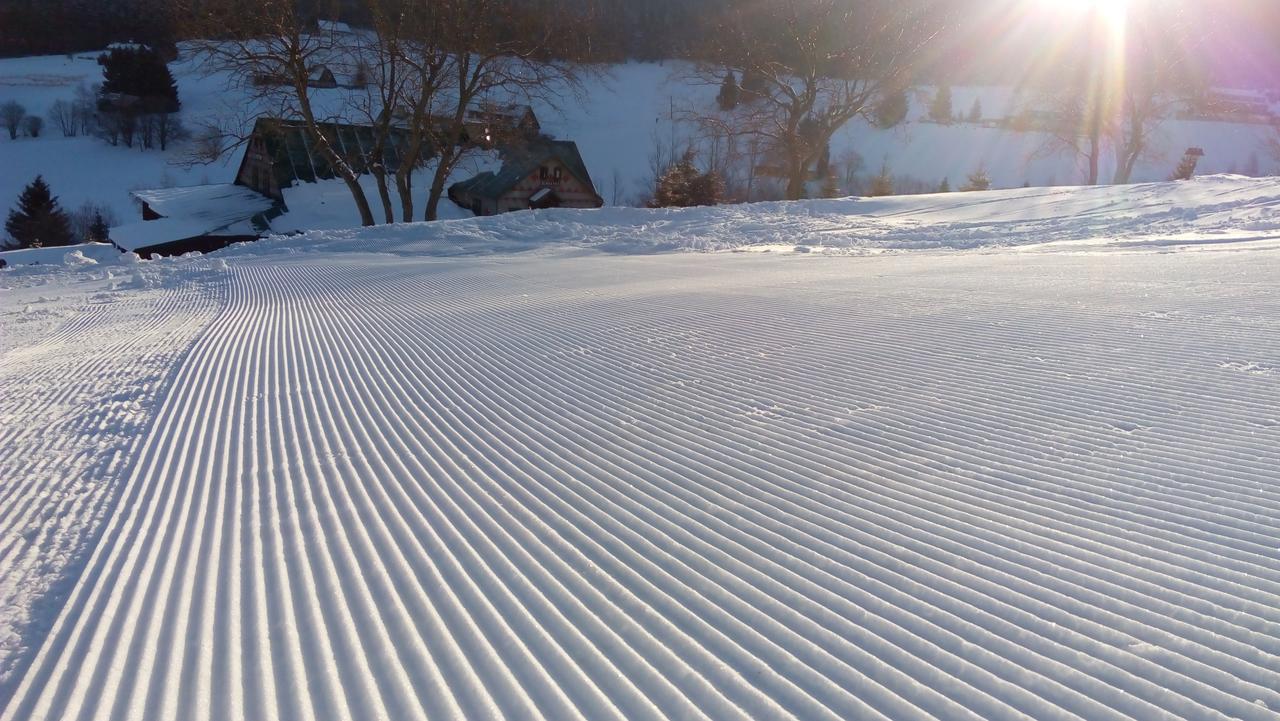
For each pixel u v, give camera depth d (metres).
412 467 5.59
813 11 40.31
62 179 67.19
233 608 3.71
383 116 35.72
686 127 66.69
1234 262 13.12
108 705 2.99
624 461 5.48
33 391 8.79
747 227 26.33
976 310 9.96
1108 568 3.68
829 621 3.39
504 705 2.91
